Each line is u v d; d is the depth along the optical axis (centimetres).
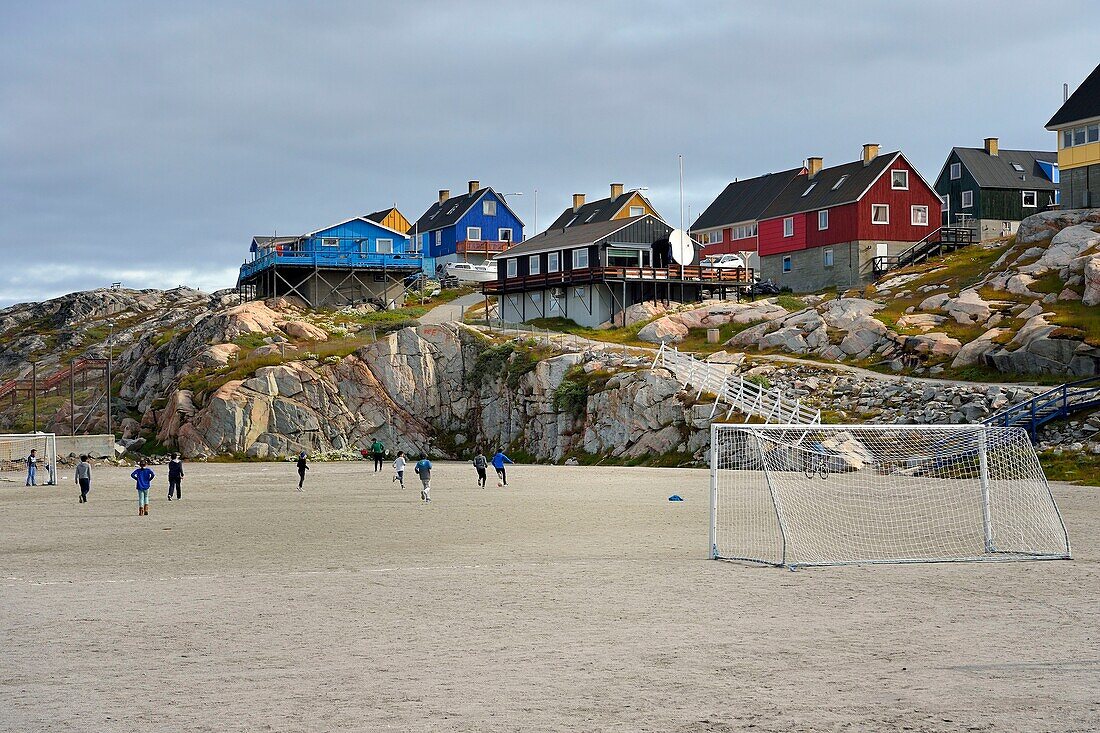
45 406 8356
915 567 2244
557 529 2969
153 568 2325
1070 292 5769
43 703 1252
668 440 5597
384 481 5006
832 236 8644
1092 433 4331
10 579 2178
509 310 8806
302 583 2089
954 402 4953
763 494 3706
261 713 1198
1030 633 1580
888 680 1312
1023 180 9794
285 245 9806
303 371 7144
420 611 1791
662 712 1183
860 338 6091
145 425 7506
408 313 8762
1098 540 2595
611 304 8019
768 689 1275
